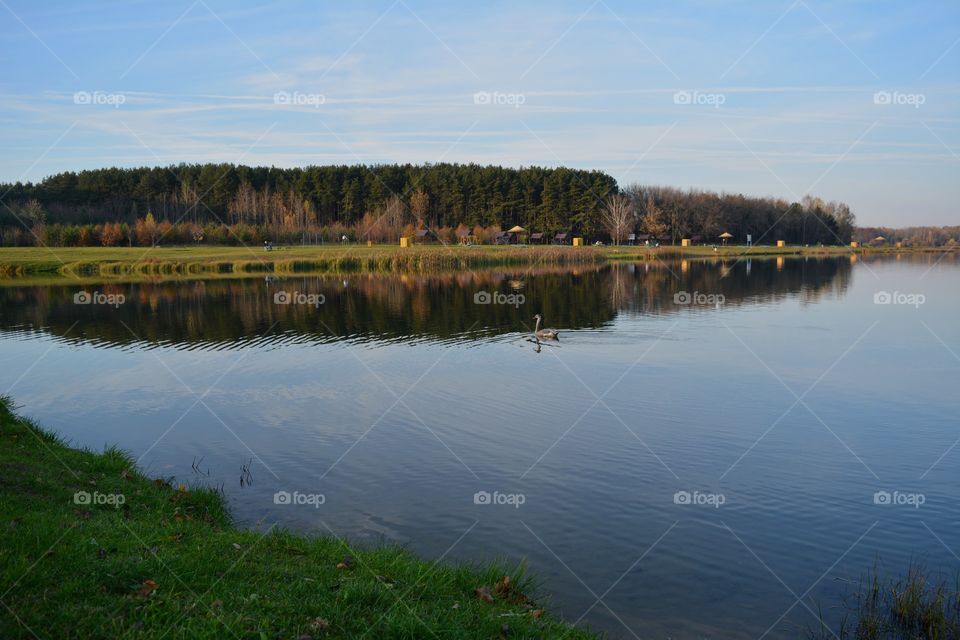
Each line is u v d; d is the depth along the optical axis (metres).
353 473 17.19
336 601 9.21
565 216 127.75
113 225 103.19
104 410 23.16
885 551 13.28
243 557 10.64
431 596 10.05
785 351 33.00
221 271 77.31
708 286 65.56
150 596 8.74
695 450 19.00
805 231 160.38
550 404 23.67
